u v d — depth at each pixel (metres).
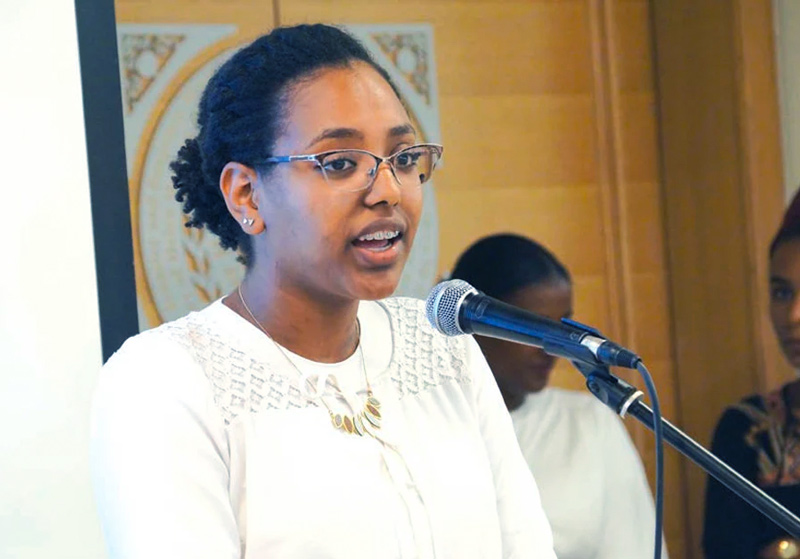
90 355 3.76
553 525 5.02
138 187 5.07
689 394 5.60
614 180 5.69
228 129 2.54
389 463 2.51
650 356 5.66
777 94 5.15
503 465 2.77
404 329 2.79
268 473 2.40
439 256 5.46
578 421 5.16
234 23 5.22
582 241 5.66
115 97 3.85
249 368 2.51
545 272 5.45
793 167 5.15
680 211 5.60
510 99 5.61
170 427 2.35
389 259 2.44
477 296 2.46
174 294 5.08
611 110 5.68
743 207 5.22
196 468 2.33
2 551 3.64
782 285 5.15
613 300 5.65
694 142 5.48
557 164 5.65
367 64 2.54
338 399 2.56
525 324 2.35
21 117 3.74
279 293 2.57
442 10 5.54
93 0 3.83
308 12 5.33
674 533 5.45
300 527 2.36
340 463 2.46
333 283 2.47
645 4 5.72
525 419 5.10
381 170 2.41
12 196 3.72
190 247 5.11
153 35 5.12
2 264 3.71
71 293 3.76
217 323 2.59
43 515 3.68
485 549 2.56
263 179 2.50
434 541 2.48
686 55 5.49
